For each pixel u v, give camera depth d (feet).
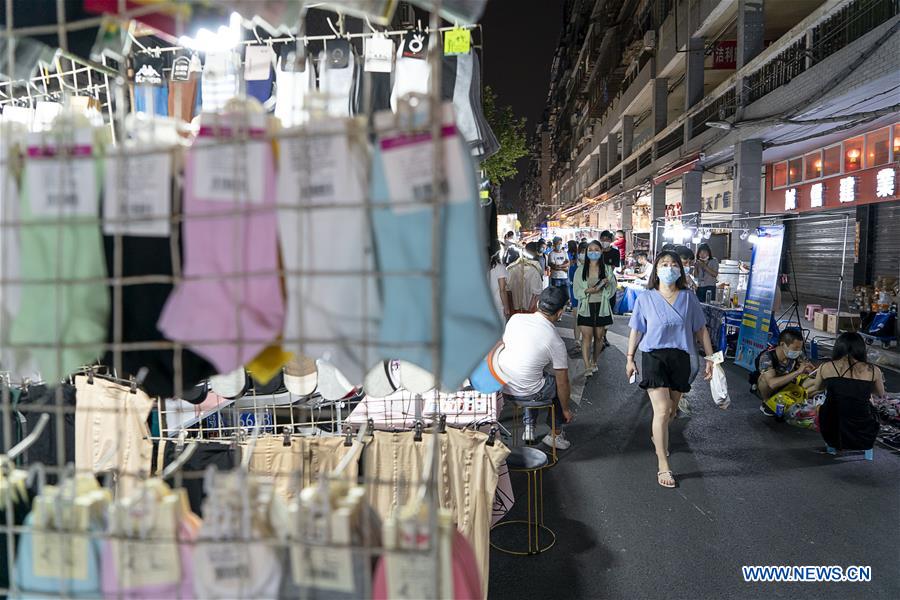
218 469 7.96
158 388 4.75
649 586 10.78
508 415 21.30
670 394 15.62
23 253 4.42
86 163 4.33
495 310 3.98
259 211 4.11
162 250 4.49
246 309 4.16
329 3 4.39
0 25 5.97
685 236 39.11
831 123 37.58
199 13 4.87
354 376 4.41
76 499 4.36
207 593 4.16
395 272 3.97
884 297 30.63
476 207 3.99
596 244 26.35
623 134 99.71
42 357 4.51
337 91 8.82
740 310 30.01
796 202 50.83
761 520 13.21
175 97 8.99
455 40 9.27
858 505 13.91
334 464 8.23
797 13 50.88
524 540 12.48
